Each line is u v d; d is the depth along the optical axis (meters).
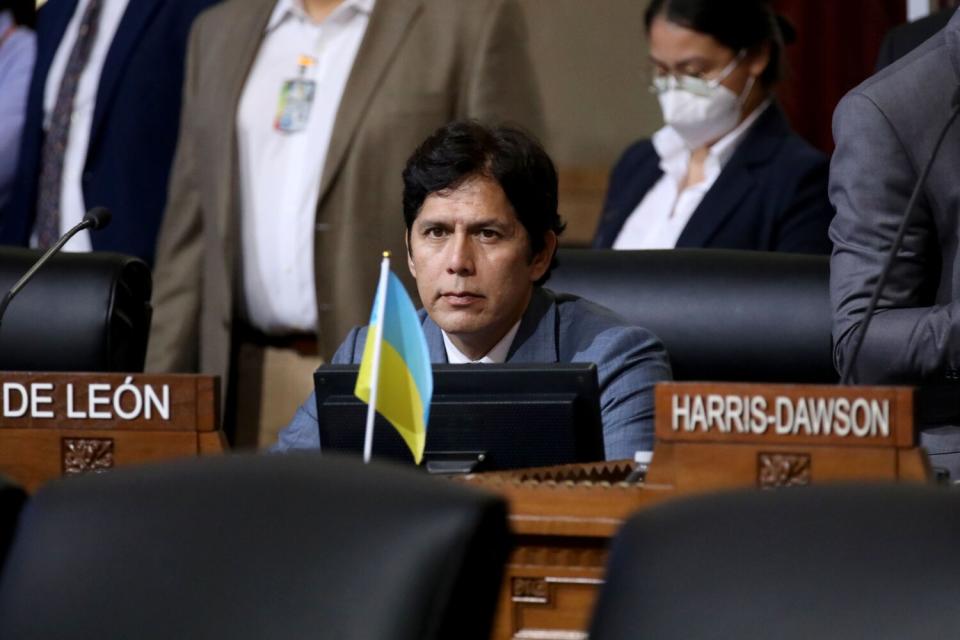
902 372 8.77
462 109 13.84
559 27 23.55
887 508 3.74
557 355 9.37
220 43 14.38
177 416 7.11
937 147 7.69
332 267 13.66
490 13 13.88
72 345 10.39
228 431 14.12
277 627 3.86
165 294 14.42
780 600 3.70
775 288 10.16
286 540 3.93
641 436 9.06
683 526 3.84
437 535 3.83
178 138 15.38
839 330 9.05
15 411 7.25
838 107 9.25
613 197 14.58
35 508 4.17
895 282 8.97
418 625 3.78
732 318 10.15
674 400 6.26
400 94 13.70
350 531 3.89
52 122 15.61
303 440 9.56
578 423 7.57
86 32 15.68
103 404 7.19
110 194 15.27
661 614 3.76
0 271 10.61
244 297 14.03
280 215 13.85
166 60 15.39
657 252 10.48
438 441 7.69
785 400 6.14
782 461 6.14
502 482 6.60
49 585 4.06
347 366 7.88
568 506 6.39
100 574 4.03
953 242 8.88
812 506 3.79
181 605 3.95
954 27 8.81
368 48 13.82
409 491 3.91
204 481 4.06
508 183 9.08
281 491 3.99
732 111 13.67
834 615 3.66
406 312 7.07
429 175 9.09
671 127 13.84
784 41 14.06
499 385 7.64
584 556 6.40
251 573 3.93
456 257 9.04
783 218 13.34
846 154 9.13
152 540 4.02
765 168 13.54
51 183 15.54
